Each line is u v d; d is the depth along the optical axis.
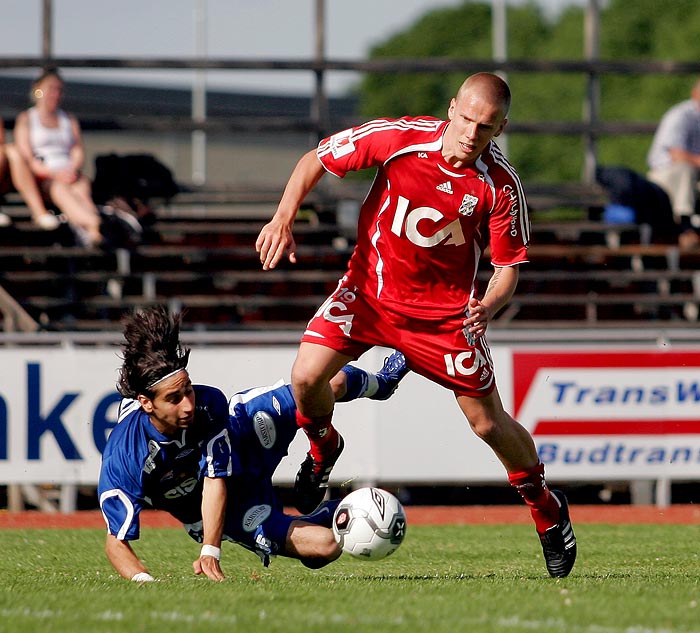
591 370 38.91
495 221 19.56
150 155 53.03
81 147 51.00
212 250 51.19
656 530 33.06
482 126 18.19
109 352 37.69
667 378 39.16
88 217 49.31
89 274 48.59
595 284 52.28
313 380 19.89
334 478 37.88
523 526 34.53
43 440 37.41
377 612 15.41
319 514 20.62
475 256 19.86
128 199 52.50
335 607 15.85
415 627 14.20
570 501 43.09
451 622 14.57
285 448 20.97
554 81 199.75
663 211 55.16
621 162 174.12
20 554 26.89
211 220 55.03
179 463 19.56
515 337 38.72
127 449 19.52
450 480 38.16
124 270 50.09
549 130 58.56
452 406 38.22
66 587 18.59
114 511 19.62
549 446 38.75
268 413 20.64
